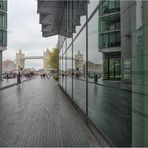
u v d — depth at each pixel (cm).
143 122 315
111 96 455
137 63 333
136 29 336
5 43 4225
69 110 1014
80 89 897
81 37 886
